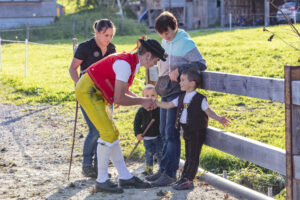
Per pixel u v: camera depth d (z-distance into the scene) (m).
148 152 4.92
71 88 11.23
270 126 7.00
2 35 32.00
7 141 6.62
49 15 38.12
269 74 10.91
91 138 4.75
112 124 4.10
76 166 5.35
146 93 4.73
